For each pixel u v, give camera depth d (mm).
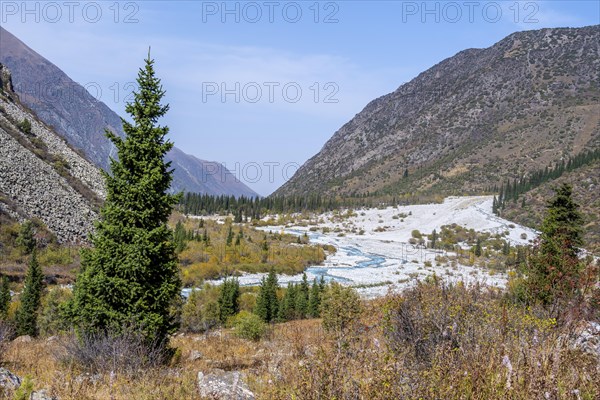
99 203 74625
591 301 8453
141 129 13125
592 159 140500
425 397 4863
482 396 4883
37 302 28281
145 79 13312
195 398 7441
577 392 4992
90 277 12320
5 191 58031
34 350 12930
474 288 9539
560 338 6430
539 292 10383
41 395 7172
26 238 50188
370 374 5258
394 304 8797
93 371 10031
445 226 134125
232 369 11102
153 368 9781
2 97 90875
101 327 11875
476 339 6602
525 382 5035
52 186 67500
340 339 6035
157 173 12836
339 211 177250
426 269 84875
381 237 137375
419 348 7270
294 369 7254
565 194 21875
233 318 35312
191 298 39281
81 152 104125
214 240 96125
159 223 13242
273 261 84875
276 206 187875
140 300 12141
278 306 41500
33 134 84875
